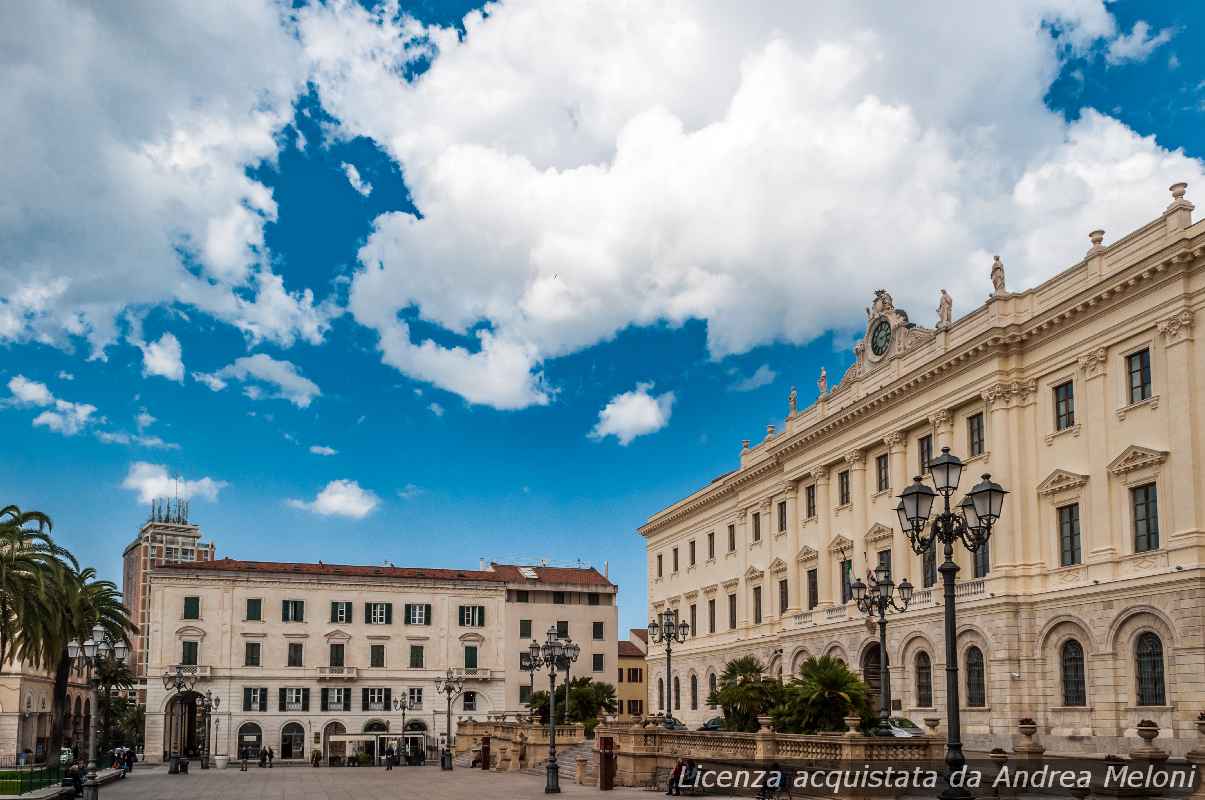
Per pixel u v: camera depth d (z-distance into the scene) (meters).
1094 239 46.31
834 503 65.69
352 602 101.94
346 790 52.41
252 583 99.06
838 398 65.94
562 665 50.97
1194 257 40.91
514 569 114.00
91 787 42.31
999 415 49.94
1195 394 40.84
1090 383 45.81
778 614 72.19
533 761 64.44
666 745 45.66
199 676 95.06
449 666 103.69
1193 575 39.56
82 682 111.19
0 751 85.62
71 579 56.88
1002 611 47.91
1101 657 43.69
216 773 74.81
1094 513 45.03
